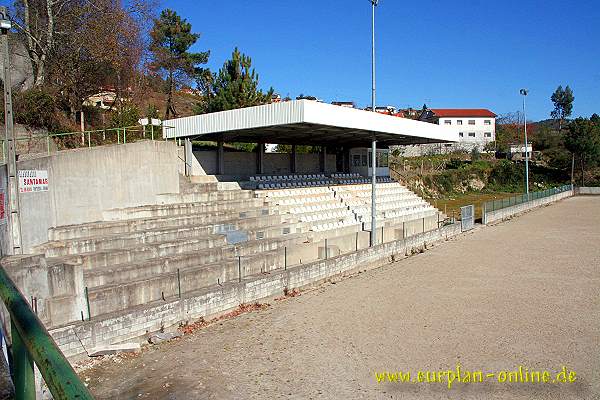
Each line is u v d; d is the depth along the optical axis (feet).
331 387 33.65
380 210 109.09
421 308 52.03
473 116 328.90
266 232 74.08
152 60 154.30
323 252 71.05
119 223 61.11
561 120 422.82
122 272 48.52
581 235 105.09
